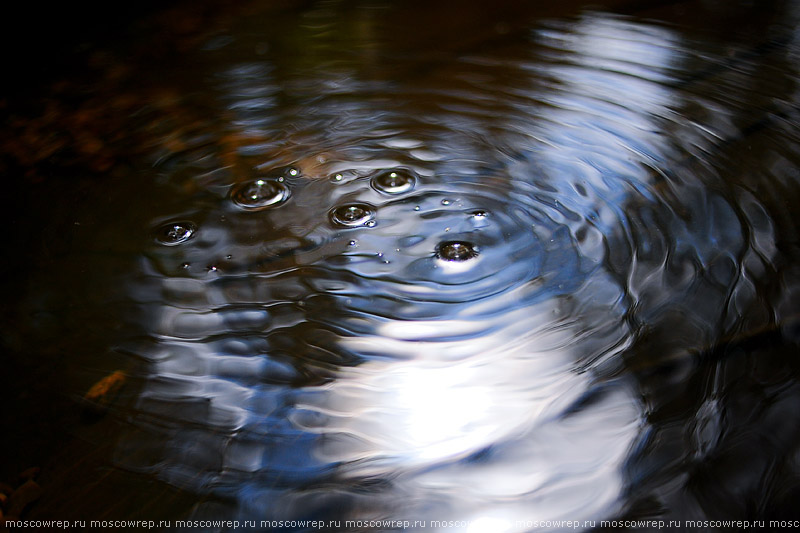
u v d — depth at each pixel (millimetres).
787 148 598
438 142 617
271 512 527
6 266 576
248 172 608
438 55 668
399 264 575
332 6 719
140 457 535
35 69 674
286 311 563
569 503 525
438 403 542
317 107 639
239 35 695
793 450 528
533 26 687
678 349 547
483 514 525
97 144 623
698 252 568
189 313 563
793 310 551
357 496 528
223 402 544
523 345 552
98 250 581
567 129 618
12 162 615
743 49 656
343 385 547
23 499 529
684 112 621
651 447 532
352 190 600
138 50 686
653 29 677
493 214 588
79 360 553
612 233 577
